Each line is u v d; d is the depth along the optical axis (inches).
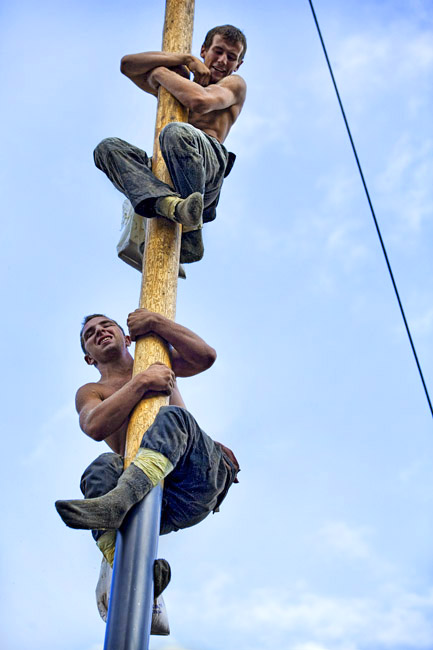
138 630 176.7
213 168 231.3
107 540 193.2
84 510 177.5
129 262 245.3
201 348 212.4
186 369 215.8
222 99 240.8
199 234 241.4
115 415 201.0
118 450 217.6
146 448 191.5
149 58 241.9
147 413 201.5
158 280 216.7
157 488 192.5
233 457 216.5
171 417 195.5
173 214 214.8
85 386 222.7
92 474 198.5
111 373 229.6
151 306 214.2
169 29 254.2
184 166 219.9
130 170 224.2
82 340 237.1
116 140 231.1
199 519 208.4
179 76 239.1
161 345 212.2
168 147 220.8
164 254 219.1
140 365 209.6
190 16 257.9
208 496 205.6
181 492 204.4
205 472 202.8
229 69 257.0
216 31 260.1
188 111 243.6
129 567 182.4
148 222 225.1
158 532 189.5
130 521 186.7
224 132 249.0
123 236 244.5
